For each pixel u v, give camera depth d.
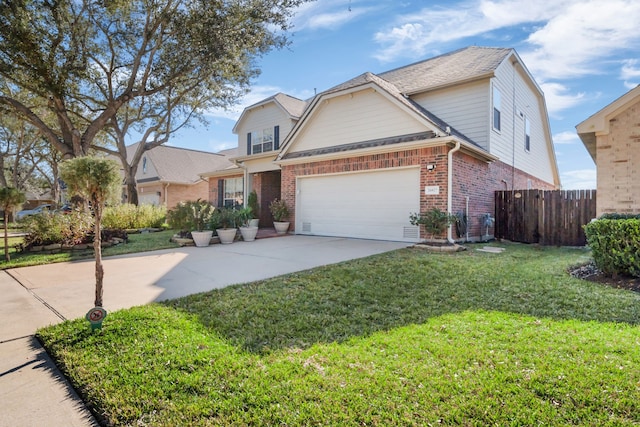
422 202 9.83
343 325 3.68
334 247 9.46
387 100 11.05
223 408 2.26
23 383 2.70
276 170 17.11
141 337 3.36
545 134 18.95
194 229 10.67
